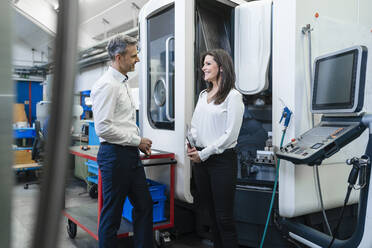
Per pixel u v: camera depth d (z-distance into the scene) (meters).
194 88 2.32
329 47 2.07
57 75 0.34
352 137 1.58
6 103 0.37
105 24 5.99
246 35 2.43
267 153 2.35
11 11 0.35
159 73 2.61
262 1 2.39
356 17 2.29
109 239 1.78
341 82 1.62
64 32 0.34
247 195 2.30
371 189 1.49
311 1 1.98
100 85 1.68
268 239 2.25
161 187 2.30
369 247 1.49
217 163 1.71
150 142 1.93
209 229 2.58
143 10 2.76
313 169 2.01
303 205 1.98
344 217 2.32
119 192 1.78
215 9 2.65
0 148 0.37
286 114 1.94
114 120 1.77
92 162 3.78
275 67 2.07
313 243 1.83
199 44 2.56
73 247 2.48
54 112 0.34
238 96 1.69
